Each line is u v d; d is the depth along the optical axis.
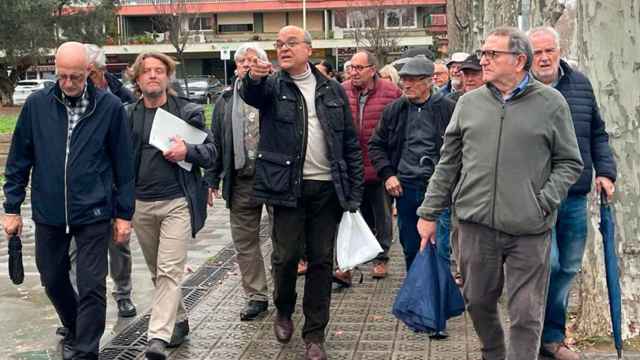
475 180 4.80
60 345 6.54
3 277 8.74
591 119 5.55
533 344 4.83
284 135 5.81
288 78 5.86
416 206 7.02
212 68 66.94
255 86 5.69
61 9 43.66
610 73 6.02
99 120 5.46
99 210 5.46
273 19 66.50
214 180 7.30
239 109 6.97
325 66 11.24
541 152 4.73
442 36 44.12
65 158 5.41
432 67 6.98
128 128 5.64
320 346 5.92
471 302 4.99
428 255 5.36
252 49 6.89
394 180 7.03
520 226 4.71
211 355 6.14
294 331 6.69
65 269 5.71
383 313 7.20
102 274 5.52
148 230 6.19
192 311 7.36
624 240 6.08
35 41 41.91
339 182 5.84
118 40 62.12
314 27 66.25
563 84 5.55
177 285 6.03
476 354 6.08
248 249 7.05
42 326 7.05
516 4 13.33
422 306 5.34
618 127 6.04
